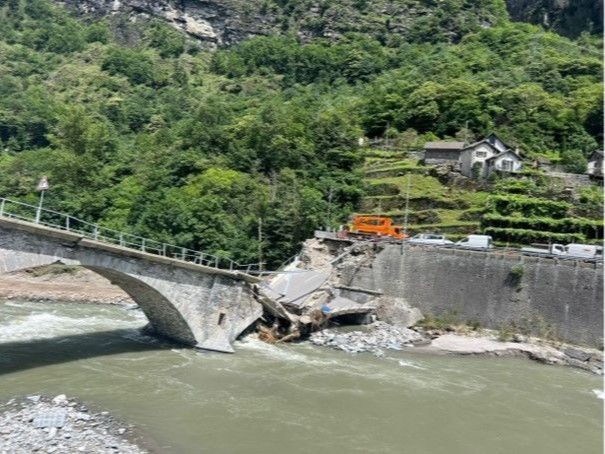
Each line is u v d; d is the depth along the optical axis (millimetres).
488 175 79188
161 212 64000
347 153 82562
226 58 155875
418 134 97000
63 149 86125
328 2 165250
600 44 139250
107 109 124188
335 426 31594
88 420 29469
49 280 65375
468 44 138125
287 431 30500
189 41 171500
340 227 66000
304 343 47656
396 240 57531
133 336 46562
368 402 35438
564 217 66500
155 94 137375
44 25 170250
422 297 54875
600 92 96562
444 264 54562
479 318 52406
